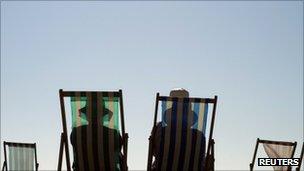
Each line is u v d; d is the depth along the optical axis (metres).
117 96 5.38
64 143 5.50
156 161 5.69
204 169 5.68
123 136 5.49
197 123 5.59
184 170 5.69
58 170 5.50
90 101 5.41
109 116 5.46
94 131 5.48
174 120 5.59
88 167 5.61
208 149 5.61
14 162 7.68
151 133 5.69
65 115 5.46
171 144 5.61
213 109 5.52
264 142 7.63
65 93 5.39
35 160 7.56
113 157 5.56
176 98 5.52
